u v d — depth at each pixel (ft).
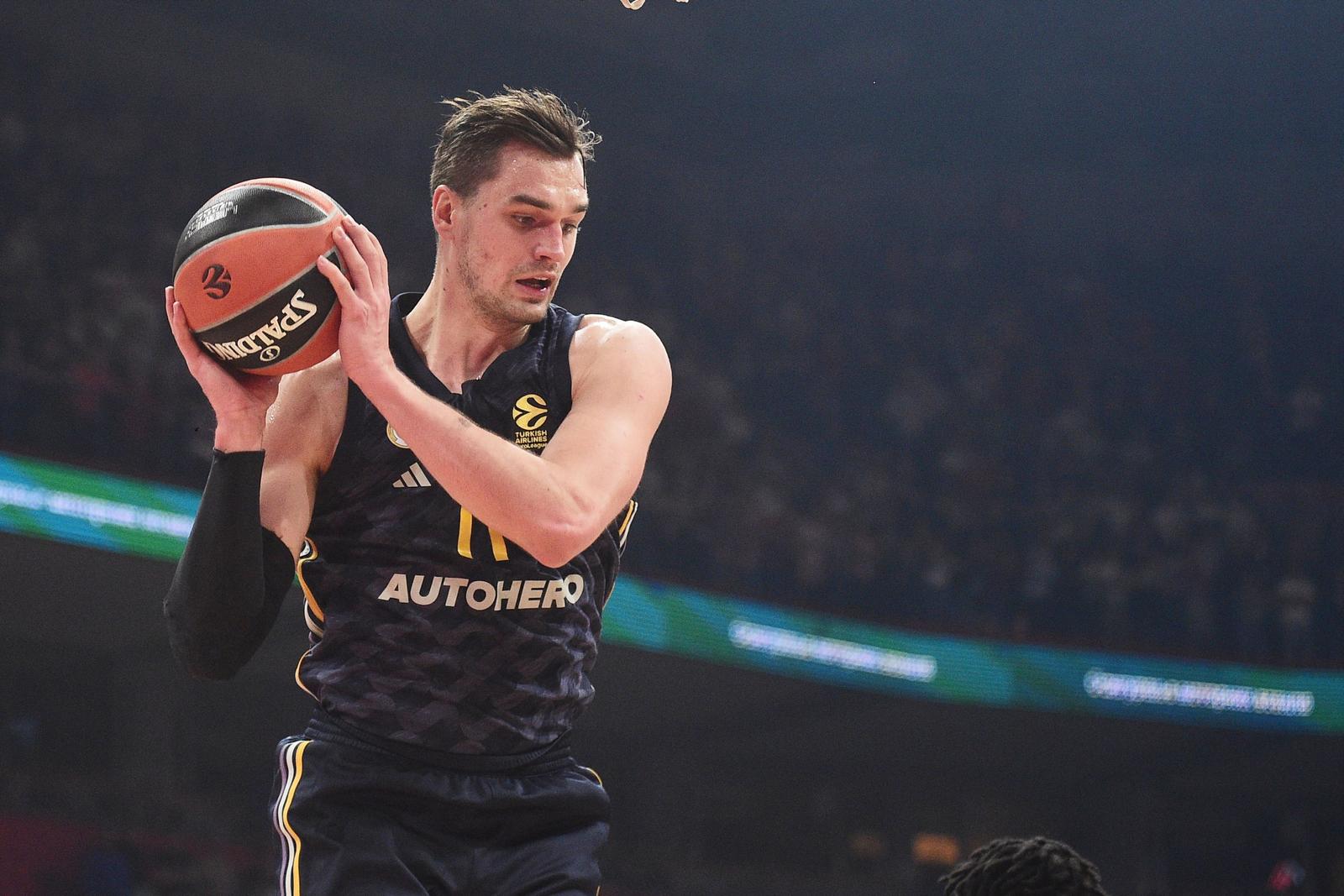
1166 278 123.65
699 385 100.12
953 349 115.75
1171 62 124.16
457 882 12.89
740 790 100.01
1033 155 127.34
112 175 90.02
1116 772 101.65
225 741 80.43
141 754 75.72
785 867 99.30
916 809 104.12
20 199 82.64
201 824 73.61
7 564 63.52
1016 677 88.69
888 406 108.99
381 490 13.20
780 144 128.47
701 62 123.65
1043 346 118.01
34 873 62.54
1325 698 90.99
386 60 111.14
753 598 81.82
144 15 101.40
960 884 13.14
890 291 121.39
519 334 13.73
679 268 115.55
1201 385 115.03
